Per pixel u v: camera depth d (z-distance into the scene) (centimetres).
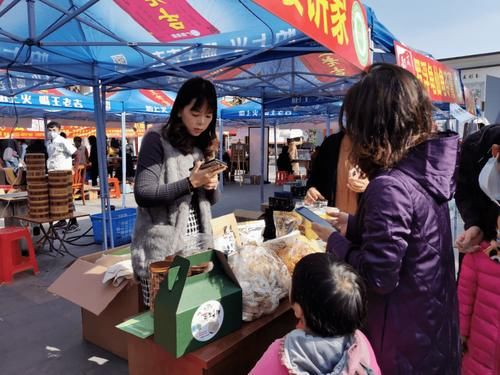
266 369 111
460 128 699
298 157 1485
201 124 192
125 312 259
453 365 129
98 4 301
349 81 572
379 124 112
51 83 501
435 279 119
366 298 113
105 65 446
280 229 263
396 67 117
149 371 169
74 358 269
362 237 120
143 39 370
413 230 115
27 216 489
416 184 117
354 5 242
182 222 192
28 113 966
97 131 484
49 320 327
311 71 554
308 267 113
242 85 633
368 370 105
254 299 168
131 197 1060
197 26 339
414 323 118
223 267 162
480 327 166
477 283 169
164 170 191
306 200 276
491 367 163
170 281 148
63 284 271
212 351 148
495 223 162
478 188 171
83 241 590
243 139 1864
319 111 1028
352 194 260
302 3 175
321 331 110
